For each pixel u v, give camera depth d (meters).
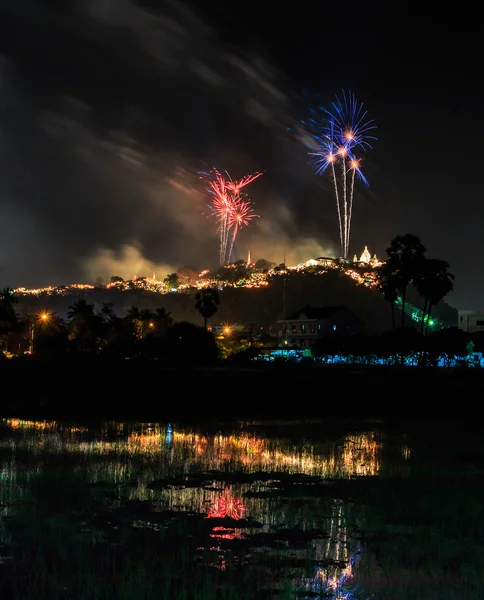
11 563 15.46
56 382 76.12
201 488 23.39
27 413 49.31
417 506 20.97
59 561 15.61
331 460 29.62
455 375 86.00
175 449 32.31
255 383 77.25
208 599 13.56
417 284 100.44
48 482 23.97
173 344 118.75
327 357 128.88
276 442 35.41
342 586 14.33
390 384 75.19
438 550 16.66
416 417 49.00
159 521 19.06
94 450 31.48
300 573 15.08
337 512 20.22
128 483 24.03
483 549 16.73
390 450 32.78
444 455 31.30
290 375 88.00
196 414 50.16
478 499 21.95
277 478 25.33
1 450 31.25
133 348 119.56
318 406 56.62
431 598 13.73
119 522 18.94
